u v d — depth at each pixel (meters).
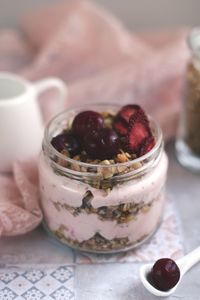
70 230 0.39
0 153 0.45
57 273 0.39
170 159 0.51
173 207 0.45
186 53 0.55
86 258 0.40
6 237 0.42
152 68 0.55
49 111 0.51
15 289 0.38
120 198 0.37
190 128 0.49
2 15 0.66
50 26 0.62
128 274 0.39
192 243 0.42
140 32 0.66
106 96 0.54
